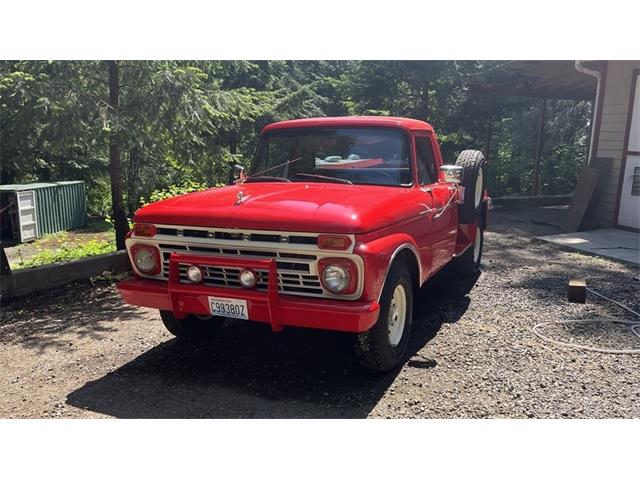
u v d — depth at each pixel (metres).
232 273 4.00
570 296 6.39
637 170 10.87
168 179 15.20
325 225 3.71
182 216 4.12
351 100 17.53
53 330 5.54
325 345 4.99
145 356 4.82
